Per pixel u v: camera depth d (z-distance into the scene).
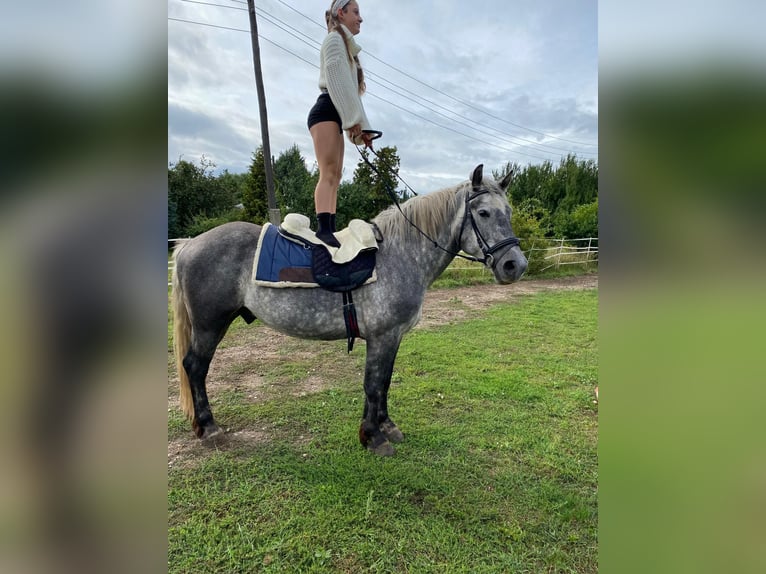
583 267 12.58
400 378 3.56
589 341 4.91
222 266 2.22
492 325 5.70
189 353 2.40
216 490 1.98
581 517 1.83
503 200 2.20
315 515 1.82
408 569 1.55
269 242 2.21
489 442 2.48
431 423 2.72
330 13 2.33
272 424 2.68
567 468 2.22
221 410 2.88
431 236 2.27
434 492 2.00
